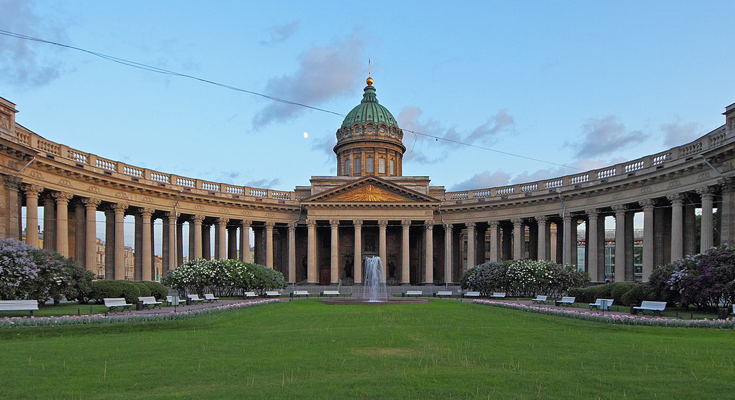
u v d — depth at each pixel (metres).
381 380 11.84
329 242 75.19
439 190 72.31
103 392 10.87
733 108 35.09
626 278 50.09
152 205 53.69
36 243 39.25
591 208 52.56
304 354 15.30
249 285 46.34
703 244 38.81
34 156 37.00
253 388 11.16
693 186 40.38
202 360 14.20
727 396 10.50
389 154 80.94
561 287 44.72
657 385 11.38
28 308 23.69
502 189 63.50
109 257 50.53
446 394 10.69
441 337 19.16
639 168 47.25
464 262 90.00
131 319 22.81
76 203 46.56
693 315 25.89
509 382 11.66
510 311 31.12
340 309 33.03
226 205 62.16
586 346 16.92
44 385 11.38
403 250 65.75
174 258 55.69
